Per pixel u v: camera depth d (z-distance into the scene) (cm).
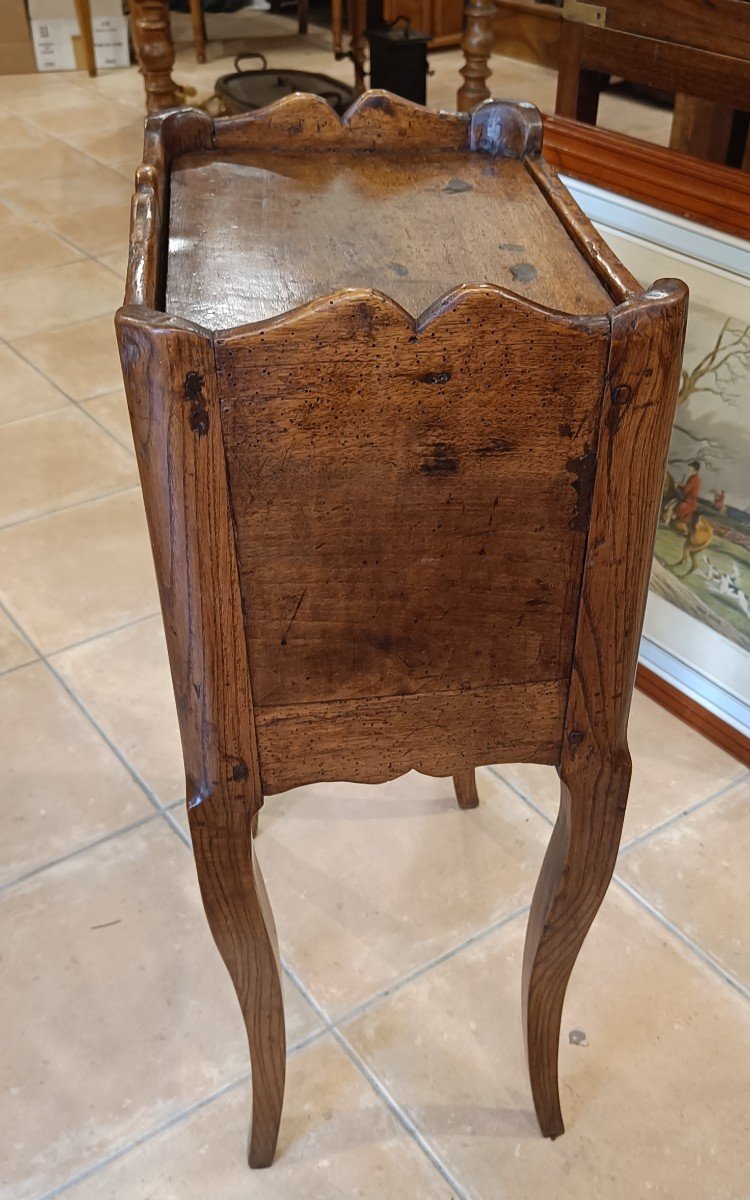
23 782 153
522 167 106
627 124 364
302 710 82
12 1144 113
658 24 134
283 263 85
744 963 130
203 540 72
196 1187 110
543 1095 110
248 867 89
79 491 212
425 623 79
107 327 268
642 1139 114
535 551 76
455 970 129
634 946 132
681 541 154
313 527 73
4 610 184
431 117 109
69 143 378
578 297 79
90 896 138
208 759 83
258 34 494
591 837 91
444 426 70
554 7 438
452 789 154
